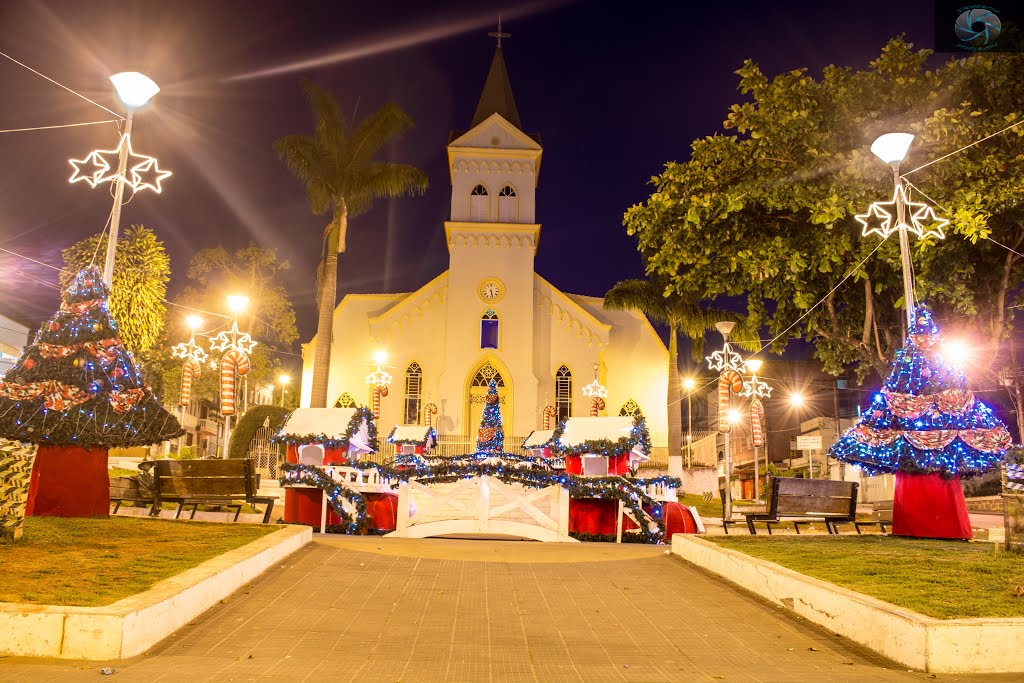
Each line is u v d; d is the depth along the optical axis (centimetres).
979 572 883
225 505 1912
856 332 2227
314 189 3747
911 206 1717
